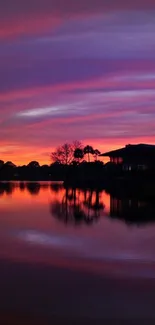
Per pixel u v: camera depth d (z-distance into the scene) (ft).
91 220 89.66
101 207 118.52
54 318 30.63
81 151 356.59
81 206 122.72
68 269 45.24
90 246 59.36
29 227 79.00
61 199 151.12
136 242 62.49
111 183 234.38
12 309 32.42
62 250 56.24
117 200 141.38
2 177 476.13
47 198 156.46
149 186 185.26
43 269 45.24
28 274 42.91
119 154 244.22
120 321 30.14
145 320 30.35
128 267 46.42
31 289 37.52
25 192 197.47
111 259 50.78
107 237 67.21
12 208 118.73
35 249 57.06
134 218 92.32
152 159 234.79
